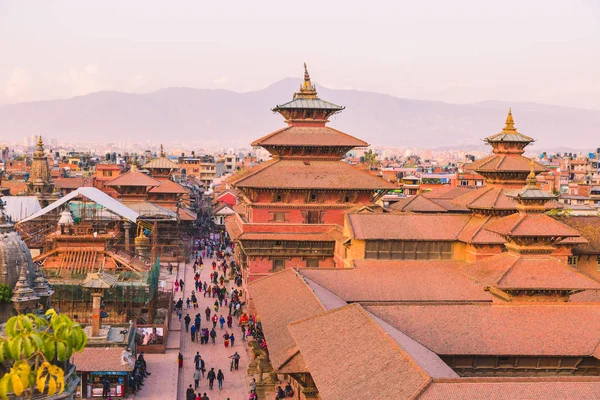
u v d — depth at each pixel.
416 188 175.50
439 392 34.94
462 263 75.75
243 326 81.31
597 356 49.56
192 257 141.50
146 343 73.25
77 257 78.25
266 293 68.75
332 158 95.56
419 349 44.88
